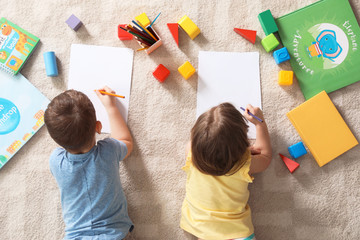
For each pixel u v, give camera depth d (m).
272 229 1.09
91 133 0.88
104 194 0.94
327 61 1.11
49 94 1.12
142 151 1.11
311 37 1.12
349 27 1.12
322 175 1.10
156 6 1.14
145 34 1.06
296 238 1.08
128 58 1.13
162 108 1.12
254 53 1.12
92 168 0.91
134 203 1.11
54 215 1.10
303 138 1.09
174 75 1.13
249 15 1.13
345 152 1.10
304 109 1.09
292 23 1.12
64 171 0.91
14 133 1.11
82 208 0.95
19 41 1.12
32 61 1.13
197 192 0.95
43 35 1.14
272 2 1.13
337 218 1.09
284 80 1.08
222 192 0.92
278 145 1.11
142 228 1.10
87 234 0.95
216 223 0.97
